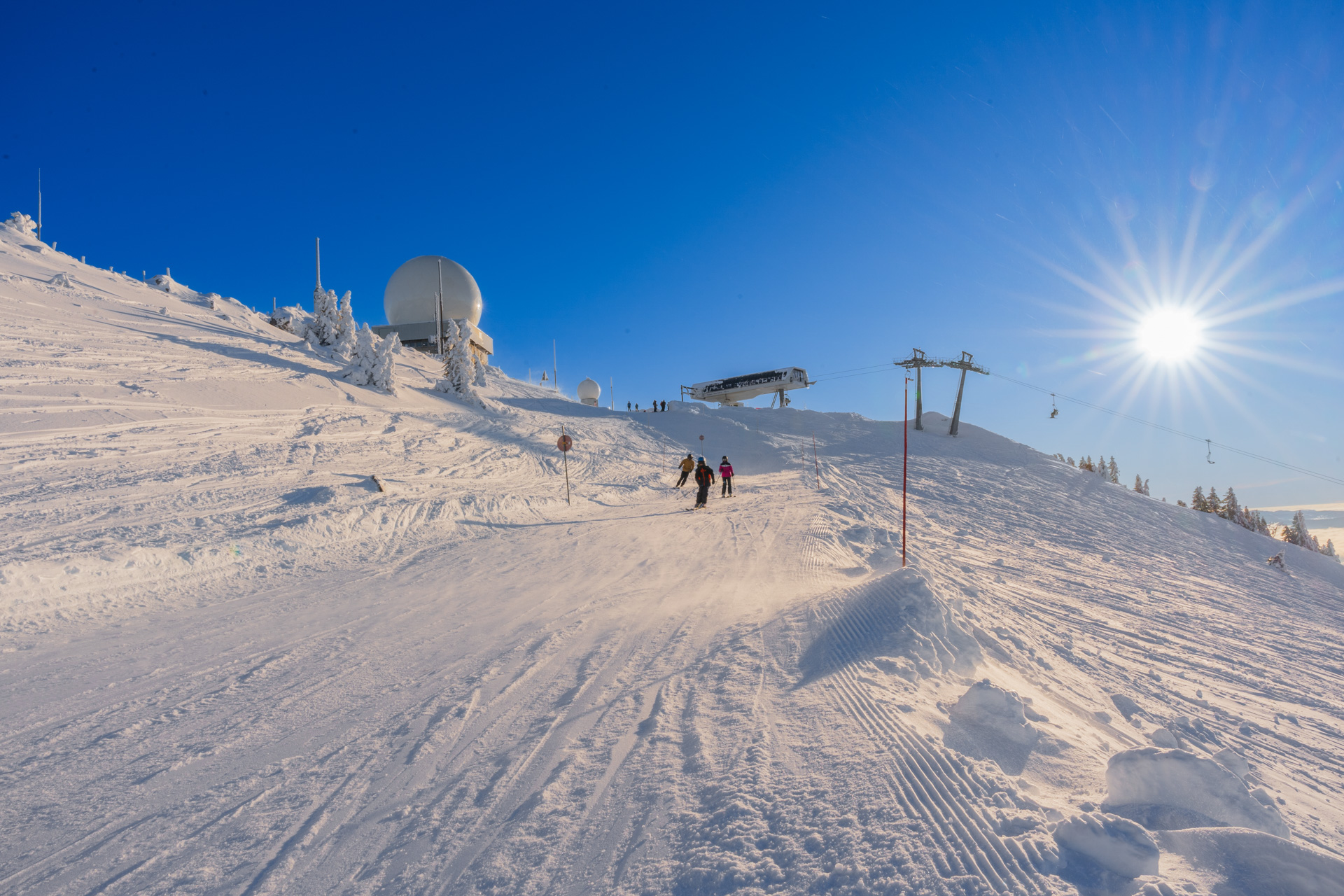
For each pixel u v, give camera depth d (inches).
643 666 201.6
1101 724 184.9
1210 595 532.1
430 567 408.5
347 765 139.9
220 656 231.6
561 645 232.2
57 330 896.3
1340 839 133.5
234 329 1349.7
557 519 650.8
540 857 100.0
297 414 932.6
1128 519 1047.0
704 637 234.2
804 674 182.2
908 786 110.6
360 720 166.7
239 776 136.9
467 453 985.5
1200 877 86.4
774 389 2652.6
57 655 235.3
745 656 203.6
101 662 226.1
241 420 830.5
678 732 146.7
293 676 207.3
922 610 224.5
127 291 1299.2
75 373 781.3
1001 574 487.8
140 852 108.6
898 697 159.0
